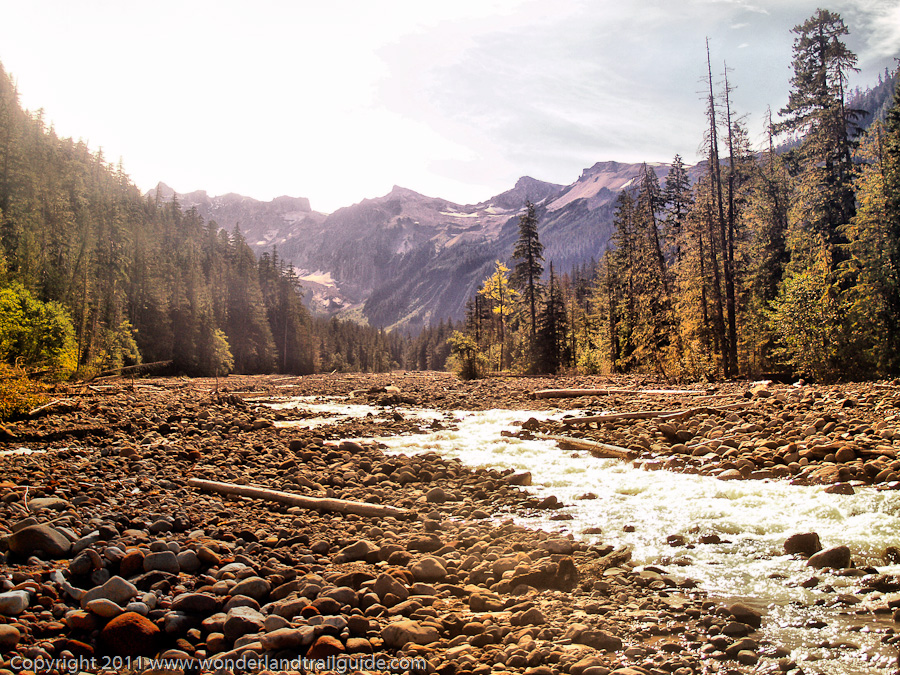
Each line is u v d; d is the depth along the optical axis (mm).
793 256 29312
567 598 5234
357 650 4332
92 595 4918
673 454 11750
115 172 106188
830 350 23703
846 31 33000
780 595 5070
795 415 13805
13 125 63469
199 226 122500
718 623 4566
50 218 59875
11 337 28516
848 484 8023
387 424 18531
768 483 9008
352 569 5930
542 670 3898
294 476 10438
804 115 33406
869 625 4395
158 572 5434
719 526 7062
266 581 5434
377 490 9836
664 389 24781
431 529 7586
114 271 64812
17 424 14922
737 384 24391
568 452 13070
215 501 8820
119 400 22016
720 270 35406
